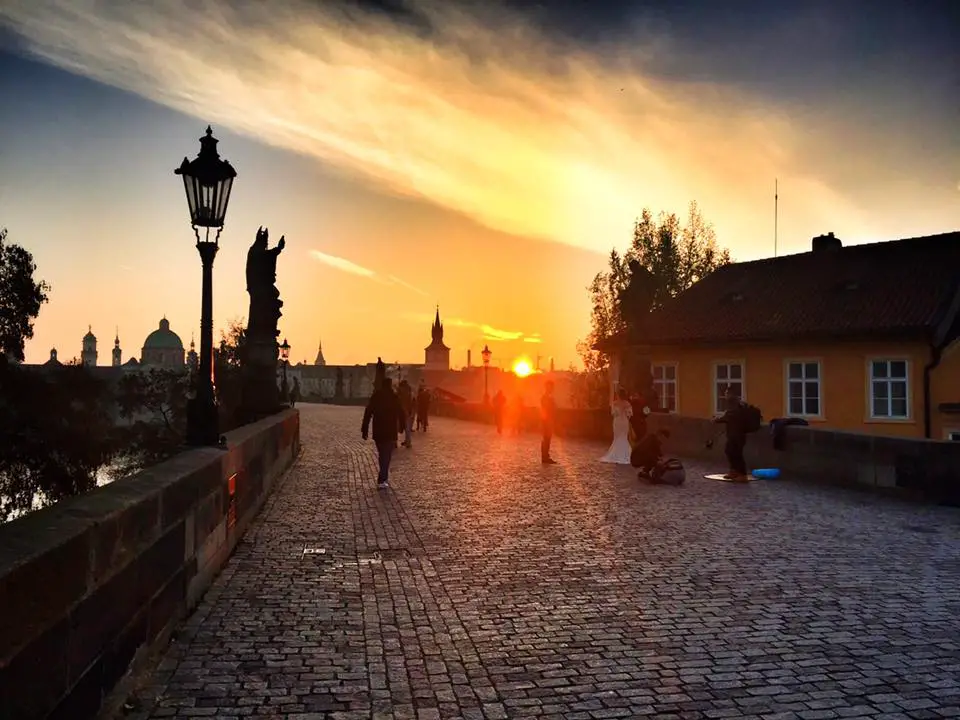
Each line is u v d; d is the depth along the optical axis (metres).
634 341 29.02
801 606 6.83
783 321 30.42
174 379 69.50
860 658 5.57
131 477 5.85
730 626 6.26
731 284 35.62
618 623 6.32
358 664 5.36
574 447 24.53
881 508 12.32
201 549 6.89
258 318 18.97
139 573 4.88
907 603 6.96
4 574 3.05
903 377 27.00
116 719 4.37
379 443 14.26
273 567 8.06
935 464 12.82
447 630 6.11
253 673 5.15
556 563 8.37
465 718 4.54
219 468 7.81
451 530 10.21
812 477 15.66
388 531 10.11
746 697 4.88
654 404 27.45
